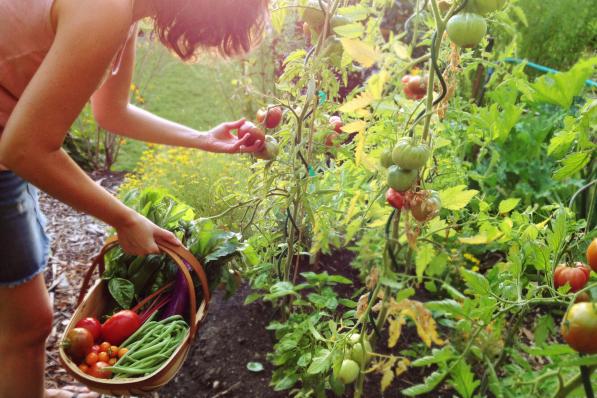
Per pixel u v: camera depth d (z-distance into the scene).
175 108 4.16
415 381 1.75
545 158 2.55
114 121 1.65
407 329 1.94
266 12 1.26
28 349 1.52
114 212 1.25
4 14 1.08
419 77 1.21
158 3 1.13
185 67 4.70
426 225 1.17
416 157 0.95
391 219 1.05
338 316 1.91
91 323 1.54
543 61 3.82
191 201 2.43
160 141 1.68
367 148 1.62
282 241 1.85
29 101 1.00
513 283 1.32
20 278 1.38
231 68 3.63
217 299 2.09
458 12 0.94
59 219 2.75
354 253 2.35
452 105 2.07
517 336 1.66
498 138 2.47
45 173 1.08
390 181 1.01
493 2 0.89
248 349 1.86
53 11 1.05
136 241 1.34
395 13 3.43
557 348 1.09
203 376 1.78
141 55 4.70
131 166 3.59
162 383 1.41
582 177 2.28
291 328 1.67
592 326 0.91
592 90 2.67
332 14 1.38
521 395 1.23
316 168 1.69
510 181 2.58
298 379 1.68
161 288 1.75
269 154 1.55
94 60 1.00
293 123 1.62
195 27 1.16
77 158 3.46
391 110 1.07
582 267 1.20
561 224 1.24
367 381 1.73
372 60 0.90
